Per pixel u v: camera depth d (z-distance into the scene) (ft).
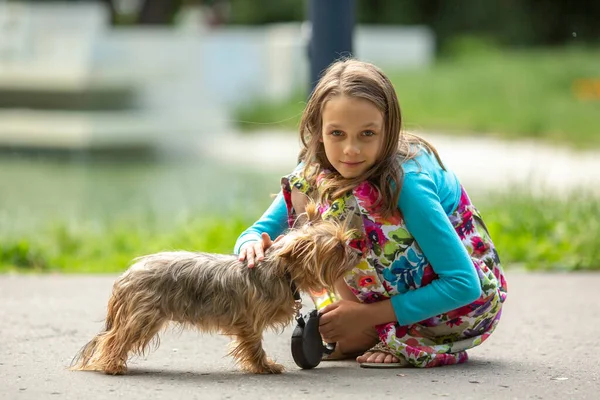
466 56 152.97
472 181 63.36
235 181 65.62
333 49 34.14
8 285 32.99
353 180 20.75
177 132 93.20
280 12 171.83
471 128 97.14
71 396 18.94
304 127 21.48
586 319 27.66
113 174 73.05
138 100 92.48
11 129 89.71
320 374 20.80
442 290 20.67
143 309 19.94
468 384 19.94
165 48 95.61
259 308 20.03
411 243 20.92
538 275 35.35
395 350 21.08
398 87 118.01
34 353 23.00
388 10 174.81
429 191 20.85
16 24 93.20
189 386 19.69
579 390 19.65
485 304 21.47
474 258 21.84
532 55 154.61
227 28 171.42
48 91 89.20
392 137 20.67
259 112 107.45
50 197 59.98
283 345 24.53
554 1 175.42
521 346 24.20
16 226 45.93
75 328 26.02
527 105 109.09
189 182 66.18
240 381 20.13
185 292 20.06
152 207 51.72
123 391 19.26
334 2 34.04
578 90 121.80
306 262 19.74
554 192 48.70
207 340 24.64
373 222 20.77
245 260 20.35
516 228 40.93
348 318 21.06
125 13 160.25
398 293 21.11
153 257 20.48
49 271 37.45
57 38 92.84
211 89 108.99
